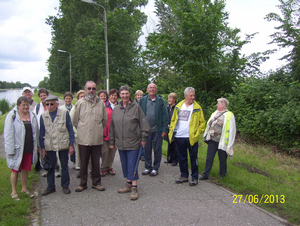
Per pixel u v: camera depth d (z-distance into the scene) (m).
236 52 10.63
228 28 11.23
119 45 27.91
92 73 33.00
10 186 4.47
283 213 3.45
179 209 3.60
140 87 18.31
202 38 9.98
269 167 5.47
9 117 3.86
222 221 3.23
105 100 5.41
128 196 4.12
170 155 6.18
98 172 4.45
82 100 4.33
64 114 4.24
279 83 8.19
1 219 3.27
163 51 10.39
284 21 11.36
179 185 4.64
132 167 4.09
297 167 5.50
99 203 3.84
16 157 3.90
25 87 6.05
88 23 30.23
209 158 4.88
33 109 6.00
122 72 27.52
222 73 10.15
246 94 8.35
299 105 6.80
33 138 4.08
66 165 4.28
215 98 10.76
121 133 4.18
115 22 27.53
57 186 4.65
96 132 4.26
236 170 5.24
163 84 14.73
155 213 3.48
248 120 7.79
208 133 4.92
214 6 10.27
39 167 5.54
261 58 11.19
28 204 3.74
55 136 4.14
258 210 3.55
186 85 11.55
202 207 3.66
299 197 3.88
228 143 4.69
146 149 5.34
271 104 7.66
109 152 5.27
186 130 4.62
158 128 5.31
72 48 40.03
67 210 3.59
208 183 4.72
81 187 4.38
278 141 6.87
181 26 10.34
